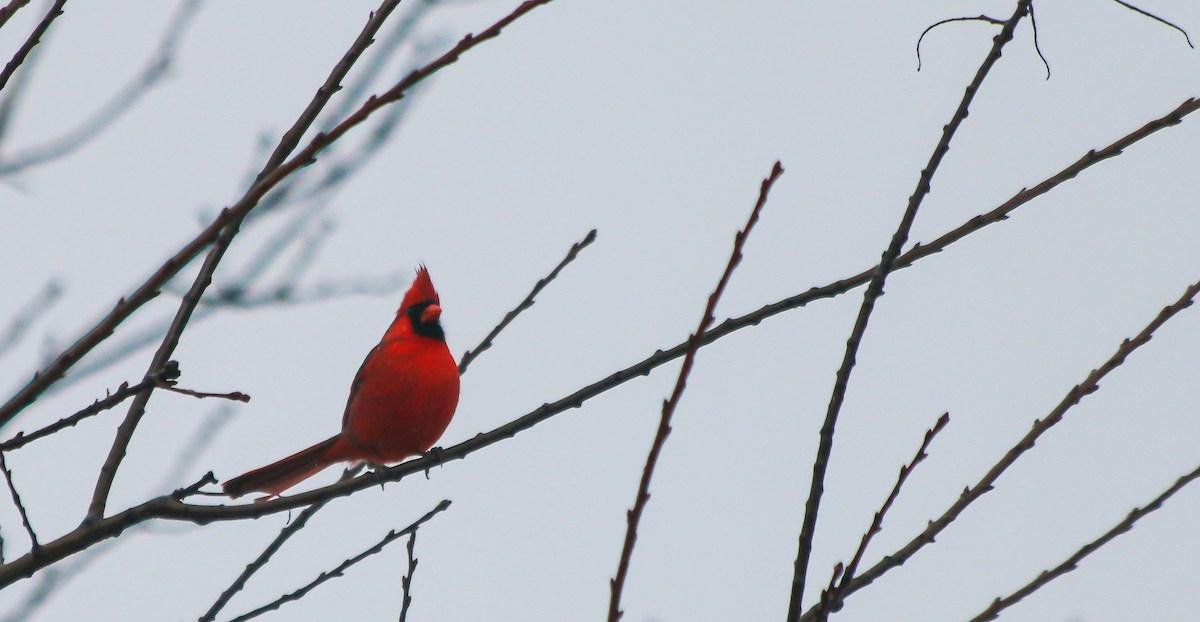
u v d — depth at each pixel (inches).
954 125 239.5
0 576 259.1
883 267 233.6
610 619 191.9
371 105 210.7
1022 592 244.2
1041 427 252.8
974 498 250.5
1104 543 245.4
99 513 273.3
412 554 302.4
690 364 196.5
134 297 228.1
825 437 227.1
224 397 233.1
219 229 223.6
